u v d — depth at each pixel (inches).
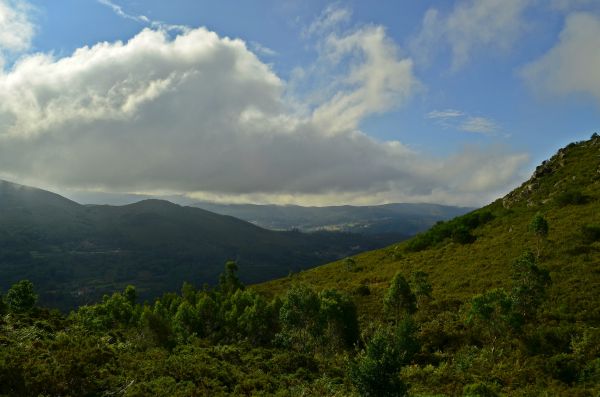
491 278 1996.8
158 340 1533.0
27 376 708.0
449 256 2613.2
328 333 1732.3
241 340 2010.3
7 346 890.1
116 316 2288.4
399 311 1854.1
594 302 1449.3
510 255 2186.3
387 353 866.8
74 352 848.3
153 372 935.7
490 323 1407.5
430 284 2038.6
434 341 1525.6
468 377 1170.0
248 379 996.6
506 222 2778.1
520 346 1317.7
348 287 2581.2
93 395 759.7
